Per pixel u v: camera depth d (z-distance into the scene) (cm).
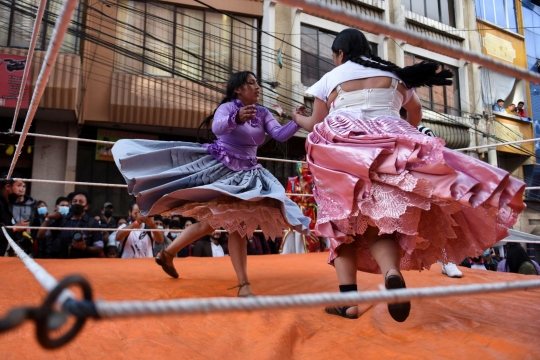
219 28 1030
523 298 231
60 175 896
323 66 1119
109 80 922
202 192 223
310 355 142
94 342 147
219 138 259
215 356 137
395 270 158
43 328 45
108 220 661
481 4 1420
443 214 180
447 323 176
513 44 1459
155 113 937
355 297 72
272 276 295
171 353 138
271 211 237
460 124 1272
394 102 194
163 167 248
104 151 962
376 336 162
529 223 1345
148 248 484
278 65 1013
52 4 847
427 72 192
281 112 427
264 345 144
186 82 970
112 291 233
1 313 177
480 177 155
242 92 254
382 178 164
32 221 486
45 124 898
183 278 279
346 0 1159
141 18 969
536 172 1390
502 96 1388
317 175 189
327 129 189
